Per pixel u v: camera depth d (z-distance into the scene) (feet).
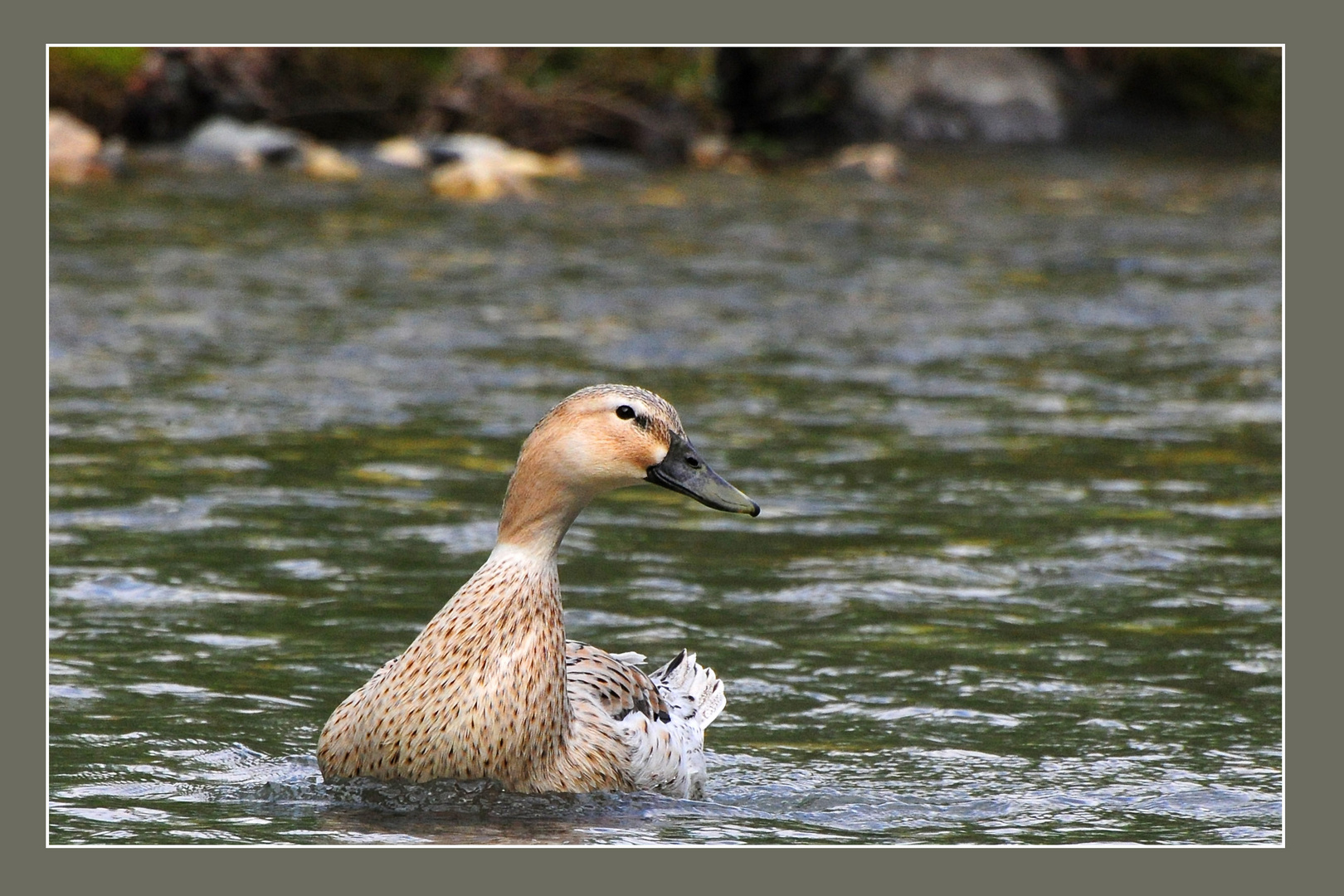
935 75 151.53
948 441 54.39
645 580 40.40
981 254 91.76
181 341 65.05
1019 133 151.94
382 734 26.45
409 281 78.89
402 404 56.90
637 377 61.72
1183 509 47.01
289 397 57.36
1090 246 94.94
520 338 67.72
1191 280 84.43
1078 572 41.42
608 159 126.31
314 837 25.13
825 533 44.52
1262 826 27.02
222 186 105.50
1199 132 157.38
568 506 27.25
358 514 44.57
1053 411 58.70
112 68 116.47
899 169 128.16
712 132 137.49
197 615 36.55
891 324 73.05
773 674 34.50
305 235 90.12
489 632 26.43
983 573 41.29
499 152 120.98
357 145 124.16
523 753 26.43
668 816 26.89
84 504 44.42
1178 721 32.22
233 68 121.49
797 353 66.95
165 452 50.11
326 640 35.35
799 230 99.30
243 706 31.55
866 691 33.73
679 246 91.97
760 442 53.47
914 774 29.48
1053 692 33.76
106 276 76.18
